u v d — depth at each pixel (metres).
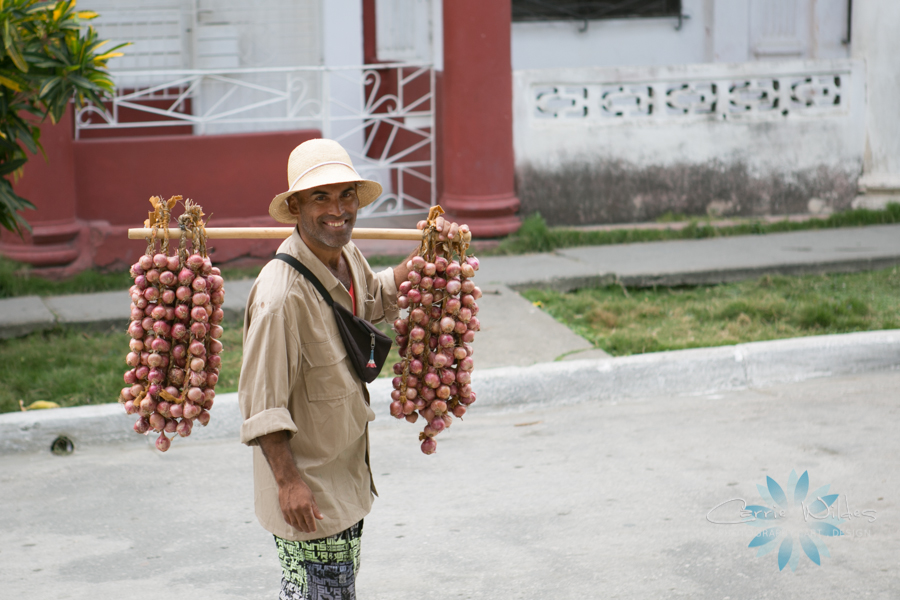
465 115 8.79
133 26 8.88
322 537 2.71
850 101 9.78
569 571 3.76
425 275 2.94
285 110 9.29
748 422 5.37
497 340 6.50
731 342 6.36
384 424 5.57
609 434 5.27
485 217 8.96
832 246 8.56
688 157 9.62
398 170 9.64
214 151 8.54
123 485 4.73
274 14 9.12
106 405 5.39
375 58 10.10
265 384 2.58
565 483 4.62
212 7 8.98
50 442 5.20
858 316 6.84
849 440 5.03
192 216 2.78
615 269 7.94
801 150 9.77
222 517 4.36
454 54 8.75
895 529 4.01
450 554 3.94
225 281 8.12
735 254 8.35
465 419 5.62
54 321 6.87
